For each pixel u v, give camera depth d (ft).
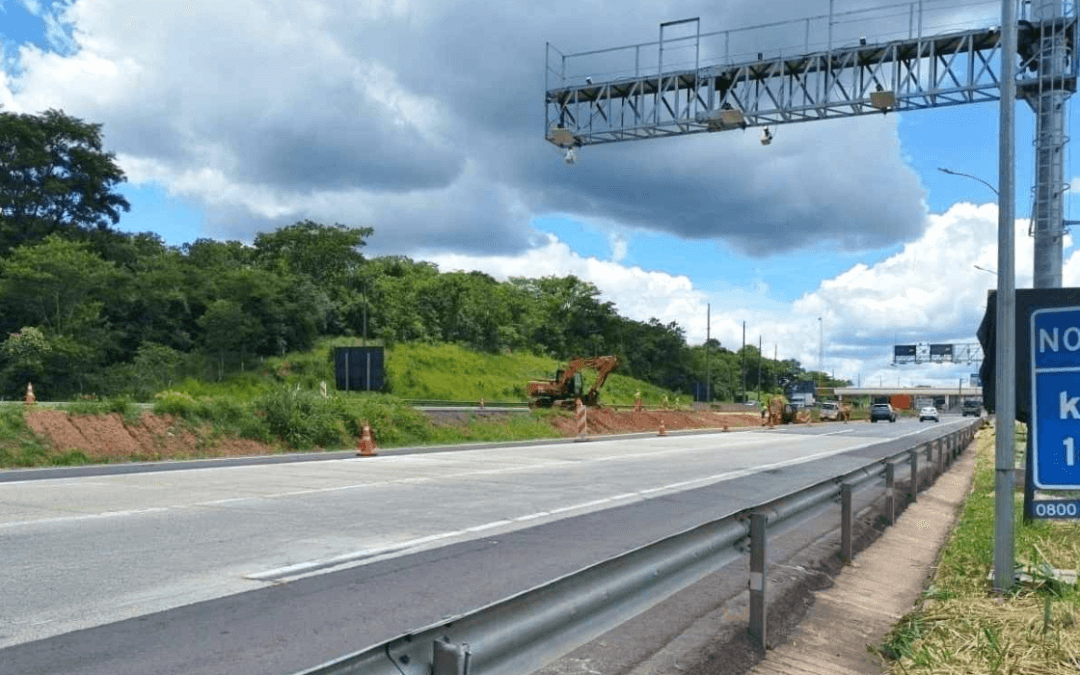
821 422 265.75
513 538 33.53
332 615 21.70
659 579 16.62
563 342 340.18
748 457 85.61
